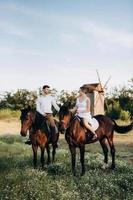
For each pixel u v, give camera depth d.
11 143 23.28
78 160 15.88
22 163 14.73
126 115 39.19
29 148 20.47
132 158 18.42
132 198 10.98
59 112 13.05
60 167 13.68
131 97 43.09
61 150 19.20
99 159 16.22
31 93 49.62
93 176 12.83
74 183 11.88
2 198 10.16
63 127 12.77
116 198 11.09
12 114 44.75
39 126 13.85
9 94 49.81
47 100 14.18
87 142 13.53
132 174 13.37
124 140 27.03
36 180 11.70
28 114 13.47
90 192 11.15
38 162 15.23
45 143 14.02
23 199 10.27
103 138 14.84
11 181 11.45
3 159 14.89
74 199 10.60
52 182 11.74
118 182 12.30
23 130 13.30
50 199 10.38
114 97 43.59
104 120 14.61
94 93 30.16
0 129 34.19
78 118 13.30
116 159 17.23
